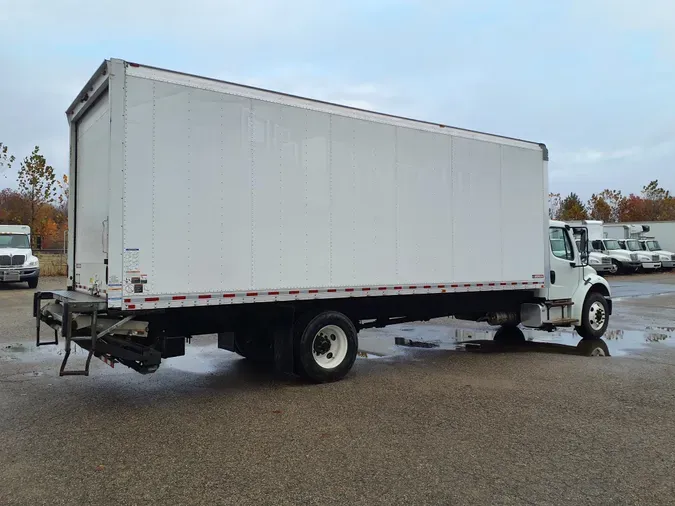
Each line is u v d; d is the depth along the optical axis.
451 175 8.43
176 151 5.92
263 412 5.82
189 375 7.66
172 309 6.38
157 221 5.79
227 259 6.25
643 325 12.97
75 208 7.40
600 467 4.35
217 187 6.19
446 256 8.35
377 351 9.58
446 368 8.08
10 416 5.66
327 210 7.07
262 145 6.53
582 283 10.66
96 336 5.60
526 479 4.12
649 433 5.16
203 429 5.26
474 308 9.51
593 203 63.84
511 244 9.30
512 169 9.35
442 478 4.12
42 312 6.97
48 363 8.35
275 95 6.66
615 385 6.99
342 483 4.04
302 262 6.84
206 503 3.71
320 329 7.12
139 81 5.71
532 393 6.59
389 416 5.66
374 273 7.52
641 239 36.59
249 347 8.03
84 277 6.86
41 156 31.83
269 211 6.57
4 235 22.34
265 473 4.21
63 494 3.84
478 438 5.00
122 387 6.93
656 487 4.00
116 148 5.56
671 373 7.68
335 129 7.16
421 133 8.07
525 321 10.09
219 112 6.22
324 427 5.31
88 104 6.66
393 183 7.73
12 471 4.23
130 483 4.02
